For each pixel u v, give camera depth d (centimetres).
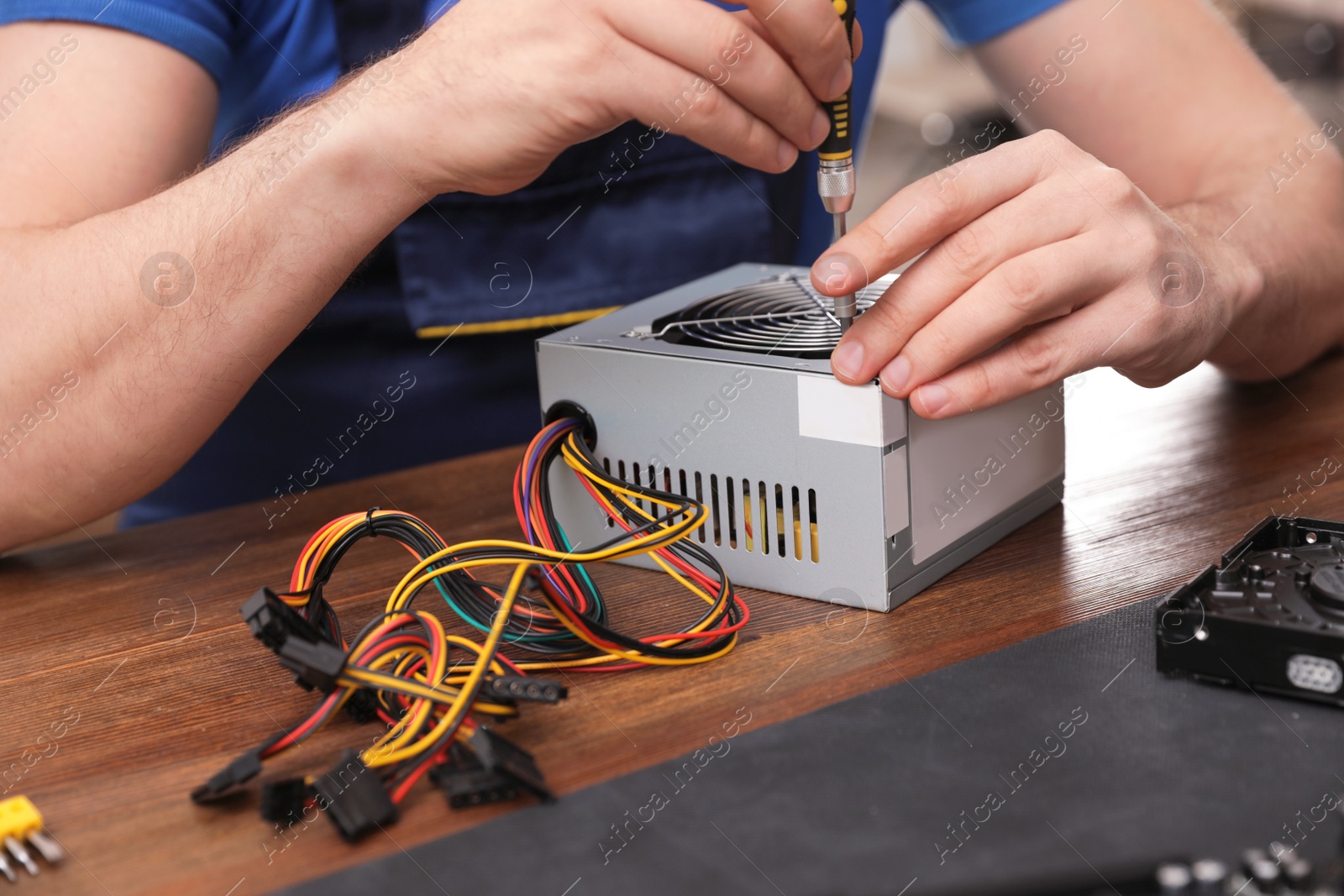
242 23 101
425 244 104
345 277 80
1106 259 62
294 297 78
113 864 43
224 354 79
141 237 77
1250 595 52
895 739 48
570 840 43
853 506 59
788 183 119
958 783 45
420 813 45
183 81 91
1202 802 42
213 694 57
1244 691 50
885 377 57
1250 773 44
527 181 71
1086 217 61
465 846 43
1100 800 43
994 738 48
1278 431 84
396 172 73
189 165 93
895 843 41
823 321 68
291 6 101
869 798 44
